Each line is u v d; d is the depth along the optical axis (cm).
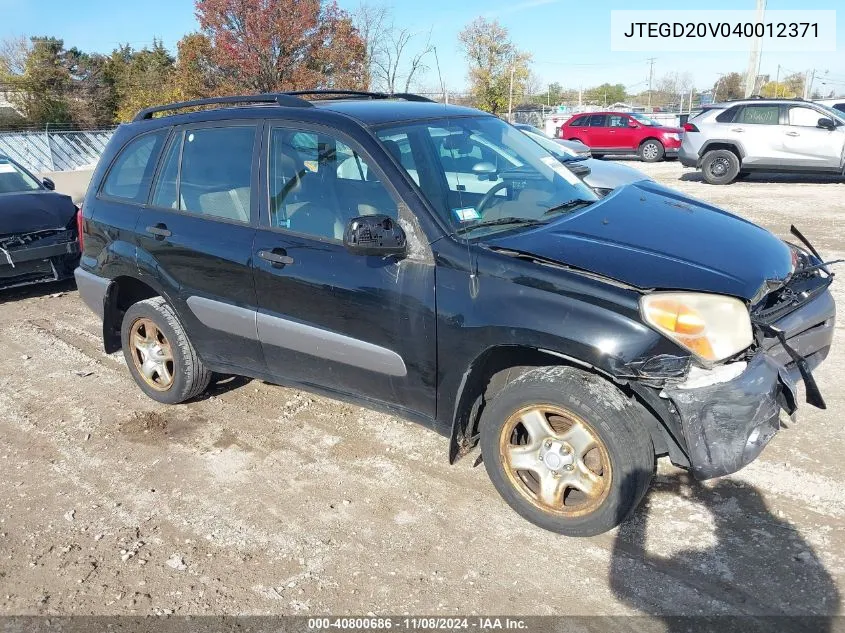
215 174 412
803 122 1373
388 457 397
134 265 445
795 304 341
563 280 293
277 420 449
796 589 277
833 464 356
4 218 714
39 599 298
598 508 303
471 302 310
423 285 324
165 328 448
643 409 301
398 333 336
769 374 283
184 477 389
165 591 299
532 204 367
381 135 357
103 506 365
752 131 1407
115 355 581
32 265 722
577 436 303
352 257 347
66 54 4503
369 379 360
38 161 2875
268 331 388
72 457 417
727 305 283
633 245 312
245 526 341
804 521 316
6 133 2823
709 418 277
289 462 398
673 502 336
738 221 367
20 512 363
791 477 348
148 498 370
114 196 470
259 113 396
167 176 438
